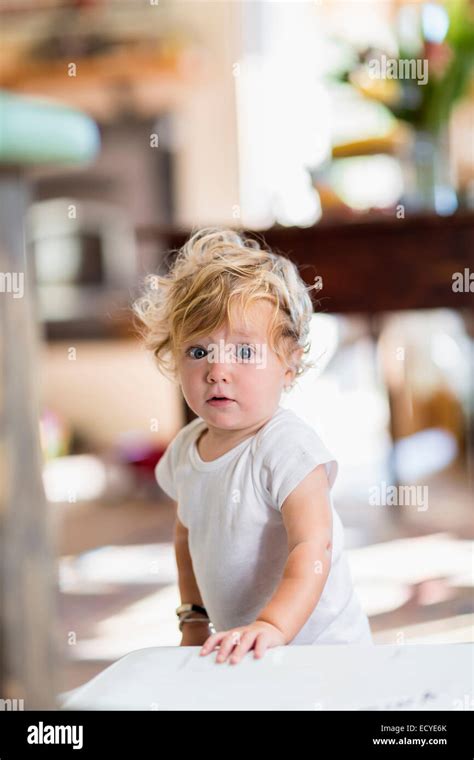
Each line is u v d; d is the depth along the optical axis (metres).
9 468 1.23
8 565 1.23
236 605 0.83
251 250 0.85
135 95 3.50
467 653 0.52
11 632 1.24
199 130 3.95
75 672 1.47
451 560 1.93
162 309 0.86
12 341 1.22
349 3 2.70
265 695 0.48
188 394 0.81
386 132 1.93
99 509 2.74
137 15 3.47
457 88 1.95
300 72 3.46
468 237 1.69
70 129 1.14
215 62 3.79
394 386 2.38
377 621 1.59
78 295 3.91
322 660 0.52
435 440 2.70
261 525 0.81
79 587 2.00
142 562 2.18
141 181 4.02
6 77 3.18
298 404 3.01
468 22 1.95
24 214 1.22
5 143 1.04
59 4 3.36
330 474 0.81
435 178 1.89
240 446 0.82
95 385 3.63
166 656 0.55
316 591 0.73
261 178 3.78
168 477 0.91
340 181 1.93
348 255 1.73
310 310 0.87
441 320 2.67
